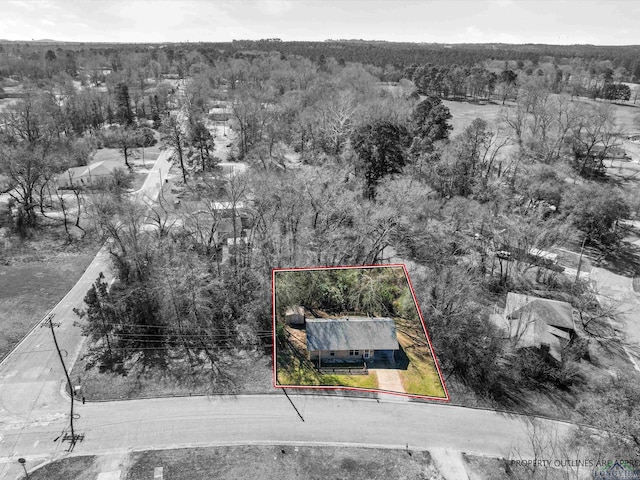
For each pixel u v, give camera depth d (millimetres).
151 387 43375
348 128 92188
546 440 38750
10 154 73438
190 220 60531
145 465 35500
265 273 53688
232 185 59781
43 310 53406
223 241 63625
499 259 62500
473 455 37656
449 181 79500
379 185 68688
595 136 94188
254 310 51438
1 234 69375
